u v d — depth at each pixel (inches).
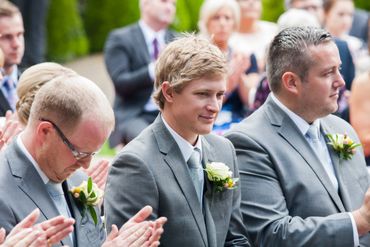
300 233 221.8
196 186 214.8
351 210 235.6
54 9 693.3
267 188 228.4
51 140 185.5
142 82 411.8
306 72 231.5
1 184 185.3
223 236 215.8
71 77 188.5
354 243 221.5
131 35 424.8
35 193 187.6
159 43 427.5
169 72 208.2
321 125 245.3
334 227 221.3
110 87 647.1
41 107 185.8
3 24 315.6
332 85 232.8
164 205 207.3
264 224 225.3
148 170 205.9
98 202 199.6
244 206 229.1
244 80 383.9
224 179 213.0
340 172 239.6
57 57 703.1
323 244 221.0
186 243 207.9
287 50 233.3
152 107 415.5
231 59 400.8
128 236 184.2
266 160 230.4
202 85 205.8
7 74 319.3
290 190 229.3
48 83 187.5
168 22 427.5
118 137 414.6
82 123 183.6
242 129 235.5
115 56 421.7
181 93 207.0
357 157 246.8
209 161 218.7
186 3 725.3
